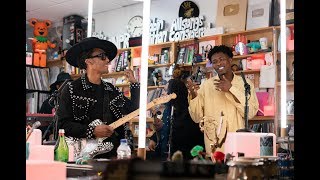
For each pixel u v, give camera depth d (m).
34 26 7.48
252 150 1.84
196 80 5.24
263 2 5.13
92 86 2.42
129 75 2.70
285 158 1.81
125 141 2.11
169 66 5.79
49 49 7.62
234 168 1.33
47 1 6.87
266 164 1.46
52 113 4.93
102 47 2.46
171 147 2.57
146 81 2.13
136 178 0.84
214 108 3.27
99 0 6.56
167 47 5.95
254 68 4.99
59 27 7.66
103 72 2.47
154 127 2.76
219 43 5.39
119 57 6.30
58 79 5.34
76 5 7.04
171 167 0.90
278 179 1.56
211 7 5.66
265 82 4.84
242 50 5.14
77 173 1.65
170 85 3.23
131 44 6.32
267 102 4.71
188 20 5.83
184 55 5.66
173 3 6.04
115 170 0.86
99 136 2.26
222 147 1.97
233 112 3.31
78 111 2.37
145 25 2.21
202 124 2.85
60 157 2.03
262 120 4.72
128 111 2.55
